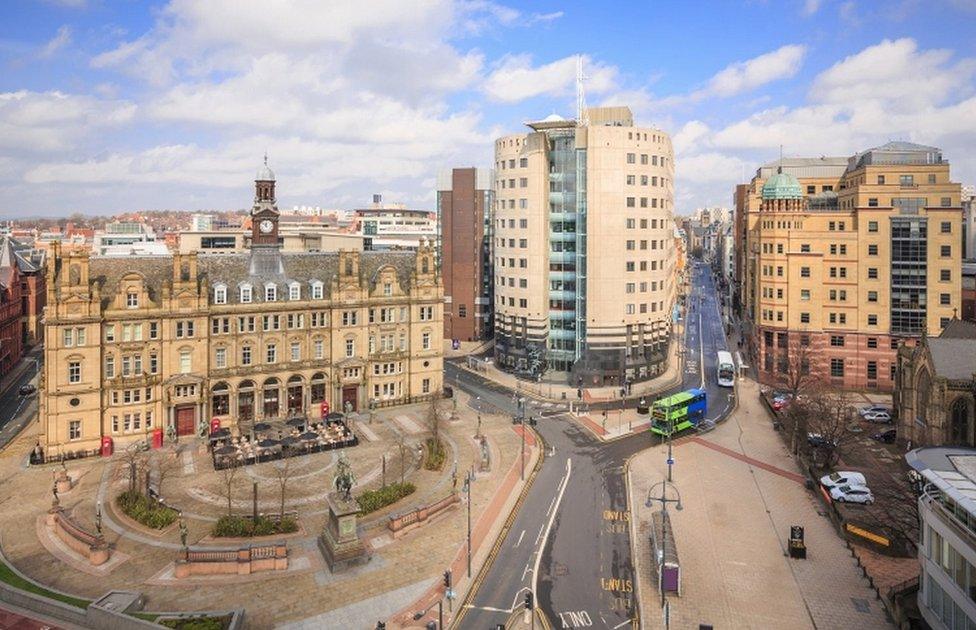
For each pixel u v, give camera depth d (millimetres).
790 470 86125
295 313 104812
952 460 53031
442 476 82688
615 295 132125
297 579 58031
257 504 73188
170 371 95125
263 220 106000
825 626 51750
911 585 53844
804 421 91000
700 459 90500
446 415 109188
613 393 127125
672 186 161625
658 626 51750
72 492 76938
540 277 136125
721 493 78500
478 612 53750
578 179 133500
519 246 138000
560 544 65750
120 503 71875
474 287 174875
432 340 117688
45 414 87812
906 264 120000
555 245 137500
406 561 61562
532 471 85688
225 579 57781
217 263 103625
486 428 103812
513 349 141250
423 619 52500
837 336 125438
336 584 57344
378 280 112188
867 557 62625
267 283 103875
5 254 151750
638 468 87000
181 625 47812
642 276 134500
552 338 138875
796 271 127500
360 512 70375
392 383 114375
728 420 109312
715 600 55531
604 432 102812
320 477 81562
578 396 124625
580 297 134500
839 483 76312
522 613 53688
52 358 86812
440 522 69938
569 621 52781
